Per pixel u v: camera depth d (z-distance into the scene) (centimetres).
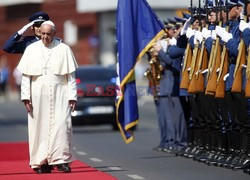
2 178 3800
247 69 3669
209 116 4353
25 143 6044
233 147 4134
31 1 15925
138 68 12188
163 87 5112
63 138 3950
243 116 3972
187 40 4528
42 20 4053
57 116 3956
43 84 3956
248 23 3766
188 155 4728
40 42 3991
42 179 3731
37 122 3950
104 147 5672
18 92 15400
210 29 4247
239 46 3797
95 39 14775
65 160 3969
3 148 5600
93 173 3962
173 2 12888
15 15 16475
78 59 15412
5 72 15850
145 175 3962
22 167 4306
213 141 4356
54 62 3972
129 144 5888
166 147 5184
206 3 4359
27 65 3956
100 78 7131
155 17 4784
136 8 4762
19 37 4038
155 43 4956
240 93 3831
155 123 8319
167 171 4103
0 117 9875
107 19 14588
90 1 14250
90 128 7850
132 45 4722
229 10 4038
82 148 5622
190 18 4503
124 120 4744
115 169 4256
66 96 3991
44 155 3953
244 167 4016
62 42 4022
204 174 3925
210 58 4091
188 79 4459
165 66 5056
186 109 5025
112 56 14538
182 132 5041
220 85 4016
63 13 15575
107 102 7069
